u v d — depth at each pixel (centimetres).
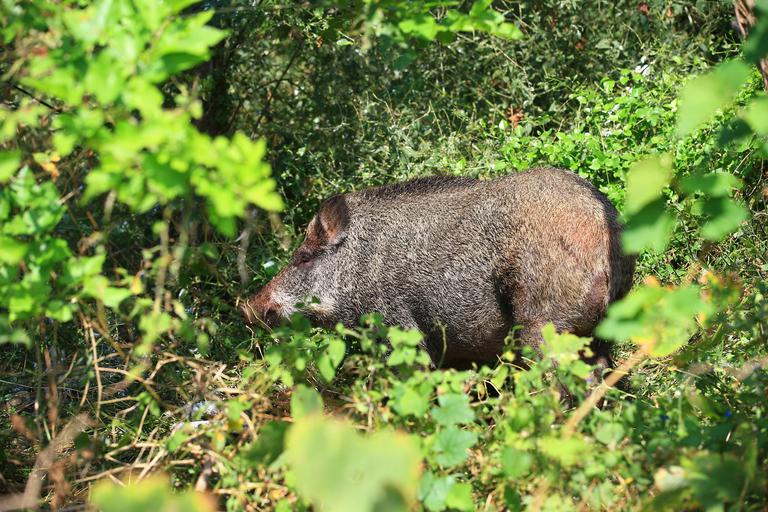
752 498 551
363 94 1359
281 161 1270
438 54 1441
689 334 838
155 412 721
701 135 1079
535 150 1174
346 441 484
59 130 669
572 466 560
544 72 1427
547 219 850
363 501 469
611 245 833
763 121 479
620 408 698
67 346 921
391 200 974
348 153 1317
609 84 1255
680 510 546
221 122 1236
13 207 679
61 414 885
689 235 1070
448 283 917
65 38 555
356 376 919
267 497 618
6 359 934
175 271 654
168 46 496
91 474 771
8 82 676
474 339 926
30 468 816
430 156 1274
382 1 608
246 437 665
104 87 485
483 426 665
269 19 1169
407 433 604
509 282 874
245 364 943
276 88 1245
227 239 1042
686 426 590
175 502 471
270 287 1020
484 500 618
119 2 509
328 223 995
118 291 579
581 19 1466
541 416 579
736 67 473
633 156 1110
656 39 1420
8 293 565
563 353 623
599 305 831
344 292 986
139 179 493
